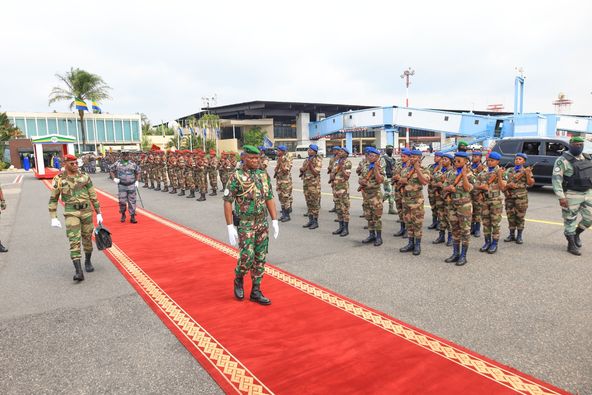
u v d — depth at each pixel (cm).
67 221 593
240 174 475
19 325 446
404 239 816
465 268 613
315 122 7294
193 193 1582
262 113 7344
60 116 5275
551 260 644
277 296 511
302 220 1050
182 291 539
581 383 315
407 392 304
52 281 601
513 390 306
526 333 398
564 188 681
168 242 829
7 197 1805
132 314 469
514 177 737
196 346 385
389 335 398
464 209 617
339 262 658
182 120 8338
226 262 675
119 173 1052
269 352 370
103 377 340
